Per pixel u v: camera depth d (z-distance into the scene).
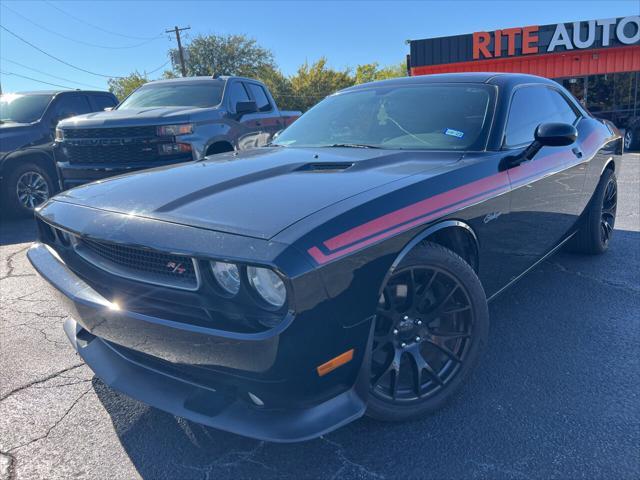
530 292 3.66
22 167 7.08
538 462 1.98
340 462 2.02
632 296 3.55
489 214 2.47
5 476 1.99
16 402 2.50
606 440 2.09
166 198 2.07
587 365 2.68
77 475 2.00
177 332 1.75
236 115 6.86
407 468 1.98
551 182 3.11
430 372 2.22
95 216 2.07
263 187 2.12
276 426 1.78
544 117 3.44
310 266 1.61
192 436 2.22
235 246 1.65
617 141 4.45
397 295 2.11
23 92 7.91
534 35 19.02
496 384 2.52
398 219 1.96
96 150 5.88
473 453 2.04
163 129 5.69
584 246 4.29
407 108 3.12
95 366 2.26
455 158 2.57
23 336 3.24
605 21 18.14
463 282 2.23
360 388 1.90
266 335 1.60
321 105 3.69
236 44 49.34
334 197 1.94
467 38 19.77
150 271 1.89
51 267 2.37
